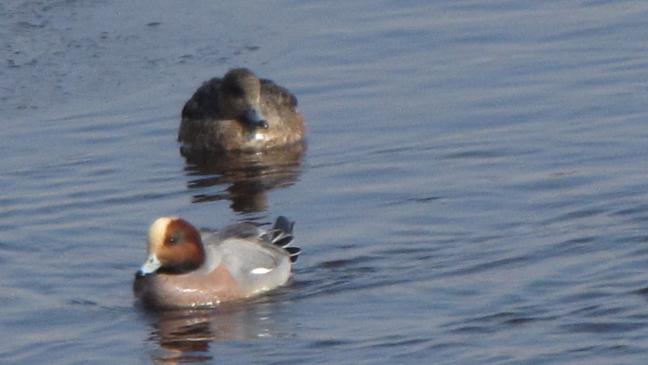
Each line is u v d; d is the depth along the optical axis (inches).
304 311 577.0
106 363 539.5
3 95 840.9
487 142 753.6
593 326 546.0
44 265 628.7
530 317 557.0
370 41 899.4
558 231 635.5
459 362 524.4
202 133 790.5
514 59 865.5
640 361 518.6
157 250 588.4
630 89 810.2
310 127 800.3
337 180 724.7
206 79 856.3
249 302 589.0
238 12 944.9
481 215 660.7
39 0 948.6
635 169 703.7
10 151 772.6
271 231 625.3
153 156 772.6
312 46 896.9
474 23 920.9
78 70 868.6
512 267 602.2
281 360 534.9
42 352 550.0
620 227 634.2
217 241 609.3
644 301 563.2
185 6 952.3
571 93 812.6
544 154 732.7
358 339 548.1
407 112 803.4
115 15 933.8
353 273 607.8
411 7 949.8
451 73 850.8
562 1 955.3
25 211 692.7
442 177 713.0
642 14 924.0
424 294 582.9
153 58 882.1
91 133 795.4
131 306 590.2
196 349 549.0
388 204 682.2
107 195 716.0
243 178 742.5
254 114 786.2
